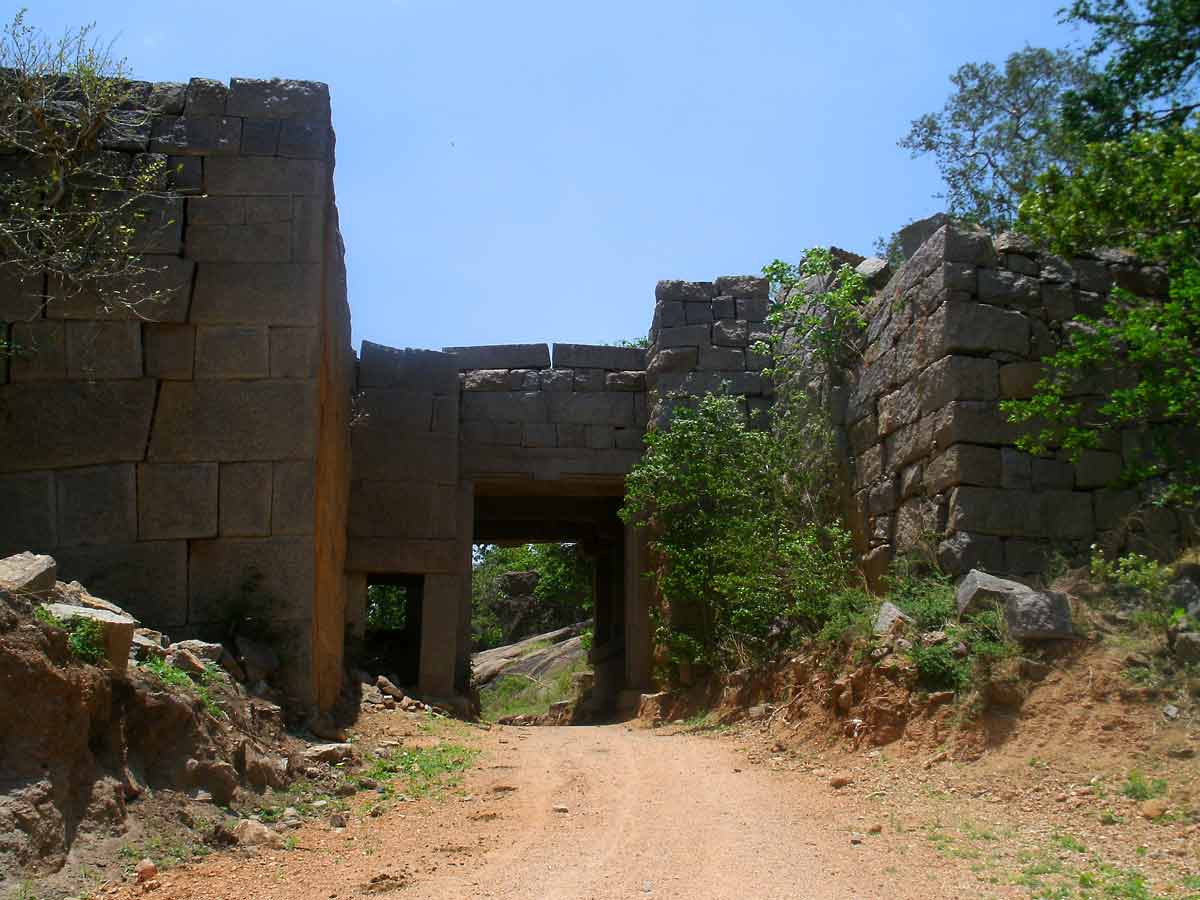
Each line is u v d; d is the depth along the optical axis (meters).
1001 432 10.94
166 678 7.79
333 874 6.46
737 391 16.27
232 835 6.96
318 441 10.29
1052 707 8.36
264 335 10.28
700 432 14.68
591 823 7.71
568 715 18.62
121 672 7.16
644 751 10.73
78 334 10.16
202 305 10.28
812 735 10.19
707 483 14.55
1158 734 7.72
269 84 10.83
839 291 14.02
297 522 10.02
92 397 10.08
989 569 10.59
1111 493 10.91
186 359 10.20
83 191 10.34
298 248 10.48
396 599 26.45
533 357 17.11
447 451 16.06
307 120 10.77
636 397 17.16
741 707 12.60
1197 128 10.77
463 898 5.96
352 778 8.73
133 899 5.87
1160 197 10.05
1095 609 9.26
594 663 20.16
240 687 8.98
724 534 14.05
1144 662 8.37
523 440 16.72
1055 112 18.73
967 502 10.70
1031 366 11.15
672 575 14.84
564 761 10.06
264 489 10.05
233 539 9.98
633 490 15.23
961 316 11.16
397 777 9.06
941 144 20.78
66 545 9.85
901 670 9.48
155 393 10.14
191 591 9.86
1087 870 6.19
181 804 7.03
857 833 7.21
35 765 6.14
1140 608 9.07
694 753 10.54
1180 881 5.89
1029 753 8.13
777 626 12.98
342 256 12.75
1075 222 10.59
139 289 10.23
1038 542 10.73
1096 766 7.70
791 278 15.05
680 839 7.23
